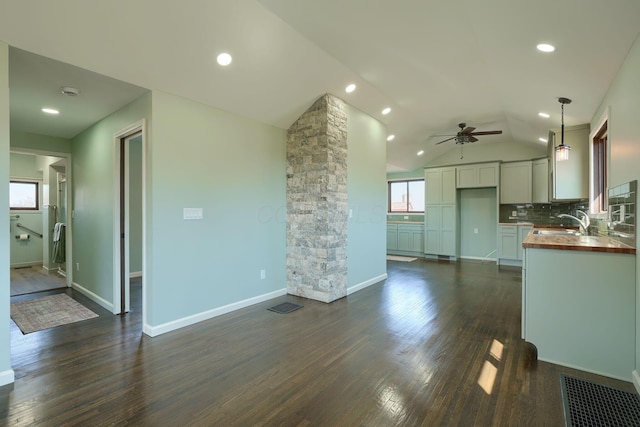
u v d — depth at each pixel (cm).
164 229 315
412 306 403
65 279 543
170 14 247
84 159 444
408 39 305
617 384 223
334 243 429
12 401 202
